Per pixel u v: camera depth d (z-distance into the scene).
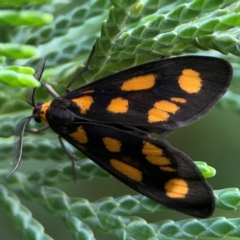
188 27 0.08
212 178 0.11
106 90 0.08
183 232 0.08
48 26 0.08
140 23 0.08
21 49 0.06
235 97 0.09
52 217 0.11
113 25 0.08
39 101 0.09
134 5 0.07
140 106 0.08
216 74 0.08
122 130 0.08
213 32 0.08
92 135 0.08
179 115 0.08
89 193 0.11
